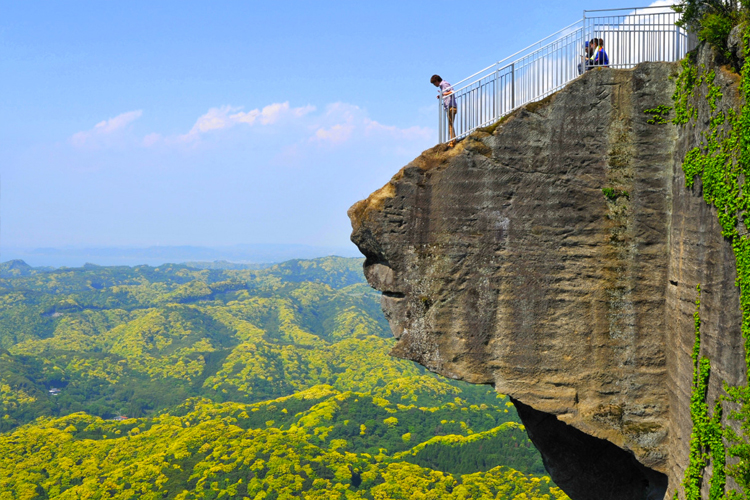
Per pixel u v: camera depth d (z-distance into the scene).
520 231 11.88
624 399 11.59
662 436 11.42
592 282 11.65
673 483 10.93
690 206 10.22
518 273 11.90
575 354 11.73
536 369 11.86
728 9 9.41
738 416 8.45
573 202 11.69
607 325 11.62
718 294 9.05
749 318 8.12
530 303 11.87
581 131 11.62
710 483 9.32
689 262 10.20
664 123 11.37
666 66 11.33
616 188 11.55
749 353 8.10
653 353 11.52
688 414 10.19
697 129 10.02
